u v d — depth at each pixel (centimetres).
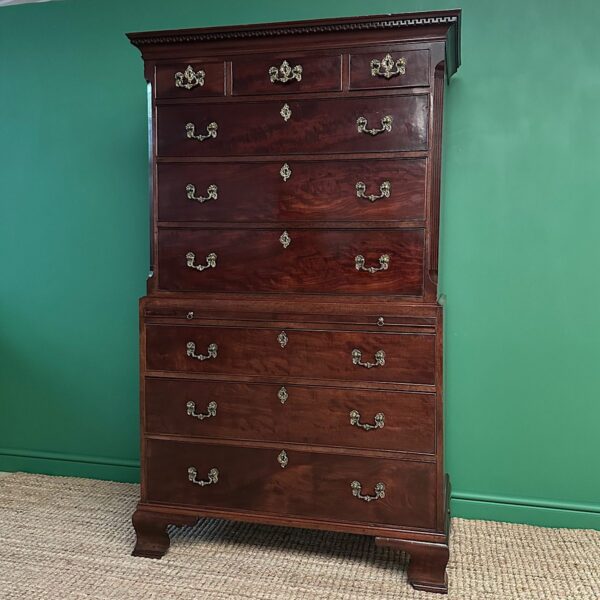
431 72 215
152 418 246
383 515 227
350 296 227
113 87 312
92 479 327
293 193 229
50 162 322
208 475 242
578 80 262
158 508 246
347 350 226
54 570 237
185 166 239
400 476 224
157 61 238
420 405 221
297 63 225
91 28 312
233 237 236
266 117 229
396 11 276
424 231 220
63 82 318
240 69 230
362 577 232
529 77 266
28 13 320
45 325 330
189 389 242
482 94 271
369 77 220
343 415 228
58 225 324
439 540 222
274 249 233
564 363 272
